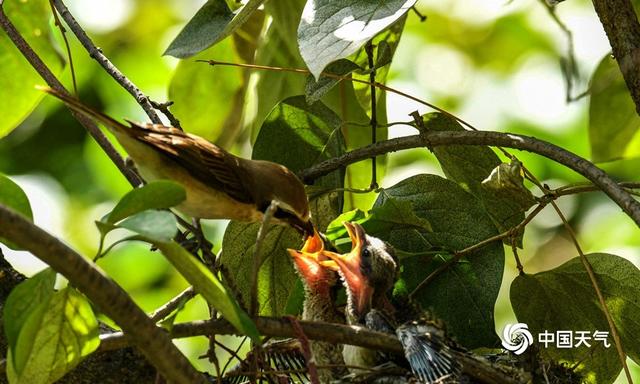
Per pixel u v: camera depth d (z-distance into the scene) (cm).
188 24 989
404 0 838
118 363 878
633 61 925
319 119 1053
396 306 1011
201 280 692
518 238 1045
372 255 1013
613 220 1606
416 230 1031
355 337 848
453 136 973
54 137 1608
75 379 866
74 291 727
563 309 1036
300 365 999
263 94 1222
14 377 735
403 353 876
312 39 826
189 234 1089
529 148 934
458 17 1703
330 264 1039
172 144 907
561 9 1669
